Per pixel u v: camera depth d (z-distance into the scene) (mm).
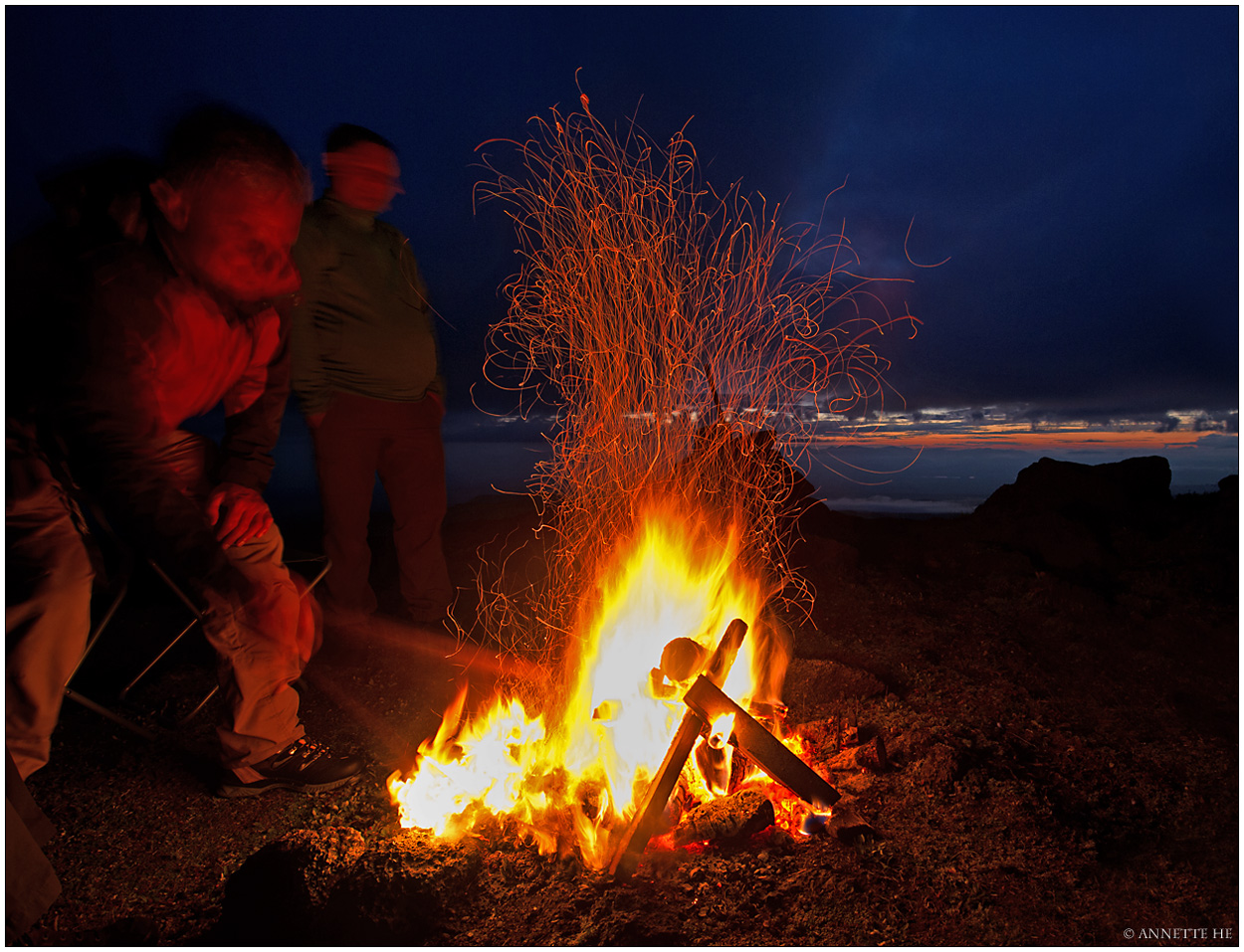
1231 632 3049
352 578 3271
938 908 1718
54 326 1645
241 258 1830
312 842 2016
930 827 2006
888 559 4148
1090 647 3068
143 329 1732
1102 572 3801
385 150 3000
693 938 1623
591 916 1697
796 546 4090
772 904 1726
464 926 1711
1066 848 1910
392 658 3250
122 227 1738
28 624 1768
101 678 3078
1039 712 2629
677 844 1958
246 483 2299
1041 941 1616
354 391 3121
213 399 2135
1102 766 2312
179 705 2869
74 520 1860
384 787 2357
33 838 1688
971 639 3203
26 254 1681
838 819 2008
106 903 1990
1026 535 4090
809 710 2740
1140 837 1977
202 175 1737
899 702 2730
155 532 1701
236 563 2150
